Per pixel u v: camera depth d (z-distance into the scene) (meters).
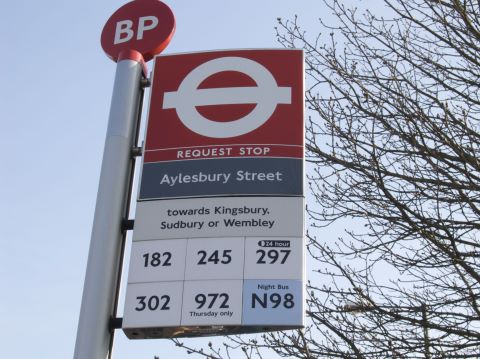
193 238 3.25
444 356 3.66
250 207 3.28
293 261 3.18
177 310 3.14
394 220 3.93
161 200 3.33
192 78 3.56
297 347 3.73
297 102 3.47
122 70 3.62
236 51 3.60
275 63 3.56
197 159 3.39
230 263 3.19
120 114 3.51
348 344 3.74
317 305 3.82
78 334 3.13
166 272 3.21
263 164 3.36
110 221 3.30
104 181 3.38
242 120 3.45
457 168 3.93
